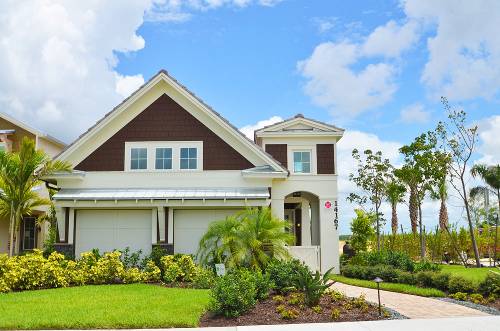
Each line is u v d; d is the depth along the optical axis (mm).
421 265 19234
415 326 9992
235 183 20922
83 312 11109
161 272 18219
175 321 10320
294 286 13133
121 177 20922
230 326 10195
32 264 15445
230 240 17297
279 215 22297
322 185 22609
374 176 30625
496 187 31344
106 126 21141
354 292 15766
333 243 22188
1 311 11297
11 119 26219
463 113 27656
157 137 21219
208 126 21297
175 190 20688
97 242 20453
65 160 20891
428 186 27672
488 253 31719
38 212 26328
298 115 23156
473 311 12242
